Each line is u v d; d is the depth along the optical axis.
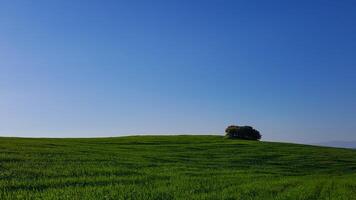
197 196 23.06
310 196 27.34
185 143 74.12
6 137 71.62
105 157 44.03
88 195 21.06
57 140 71.12
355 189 32.69
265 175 39.41
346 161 62.09
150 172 34.38
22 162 34.62
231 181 31.92
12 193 21.17
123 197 21.12
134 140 78.25
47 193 21.55
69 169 32.28
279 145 77.88
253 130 91.56
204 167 43.31
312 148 77.06
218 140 82.56
